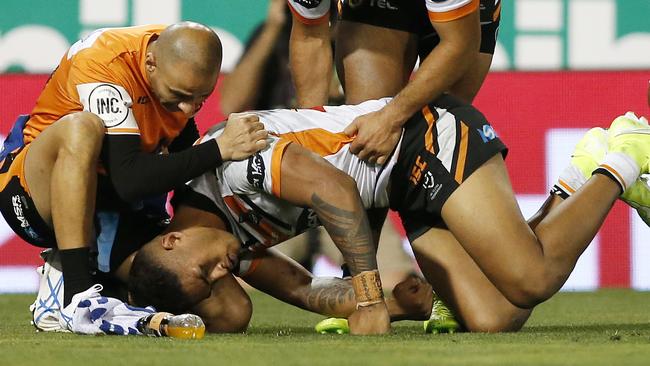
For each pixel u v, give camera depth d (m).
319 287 12.24
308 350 9.02
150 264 10.82
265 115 11.35
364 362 8.13
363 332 10.73
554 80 20.16
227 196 11.00
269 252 12.20
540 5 20.14
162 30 11.78
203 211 10.98
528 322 13.53
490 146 11.29
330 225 10.60
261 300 19.06
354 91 12.94
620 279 20.19
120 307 10.68
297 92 13.38
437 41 13.20
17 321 13.97
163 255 10.83
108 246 11.91
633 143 11.66
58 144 10.98
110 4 20.08
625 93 20.11
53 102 11.88
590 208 11.26
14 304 17.23
